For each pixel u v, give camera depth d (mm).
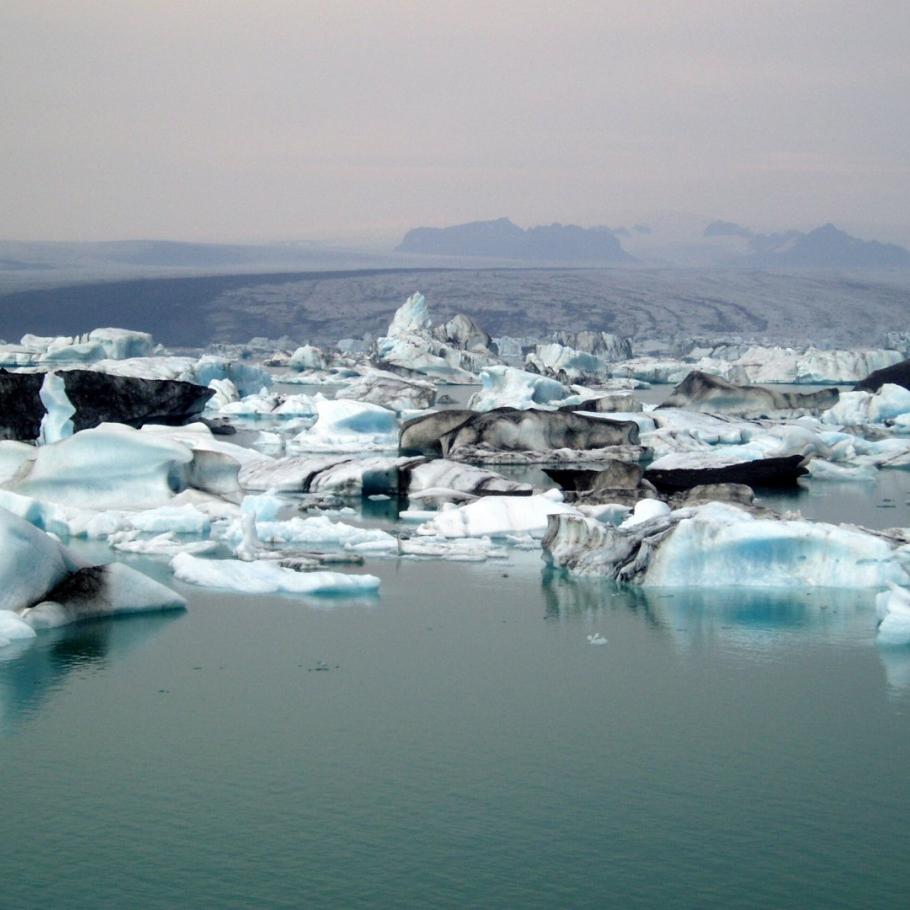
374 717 15938
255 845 12477
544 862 12180
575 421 44000
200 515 28109
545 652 18812
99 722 15703
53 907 11359
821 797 13641
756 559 22922
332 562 25172
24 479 30062
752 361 88500
